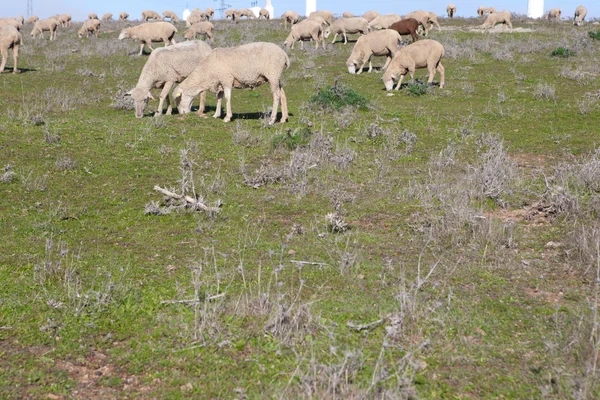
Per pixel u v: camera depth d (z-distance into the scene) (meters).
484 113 13.55
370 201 7.82
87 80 18.47
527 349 4.27
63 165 9.02
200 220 7.11
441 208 7.28
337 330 4.52
